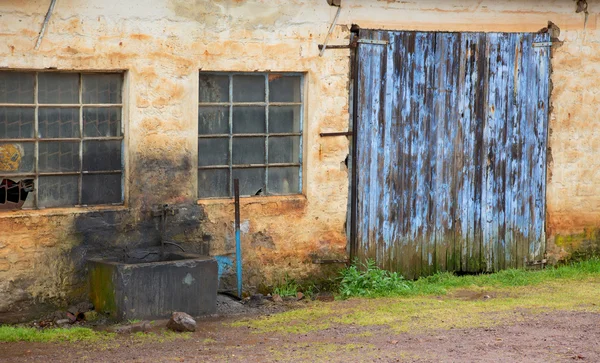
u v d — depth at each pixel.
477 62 11.38
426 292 10.60
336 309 9.76
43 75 9.11
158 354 7.90
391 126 10.94
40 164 9.17
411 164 11.10
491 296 10.39
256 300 10.06
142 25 9.41
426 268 11.33
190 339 8.48
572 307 9.69
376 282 10.60
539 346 7.90
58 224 9.15
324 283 10.73
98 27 9.17
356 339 8.38
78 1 9.04
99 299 9.19
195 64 9.75
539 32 11.75
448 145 11.31
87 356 7.84
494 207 11.67
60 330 8.67
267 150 10.46
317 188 10.59
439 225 11.34
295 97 10.56
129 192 9.53
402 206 11.09
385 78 10.85
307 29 10.36
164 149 9.66
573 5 11.91
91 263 9.27
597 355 7.58
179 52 9.64
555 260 12.14
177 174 9.77
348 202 10.80
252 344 8.30
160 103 9.59
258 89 10.35
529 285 11.02
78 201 9.39
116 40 9.27
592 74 12.13
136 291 8.91
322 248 10.68
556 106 11.95
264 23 10.10
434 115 11.20
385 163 10.94
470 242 11.56
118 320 8.91
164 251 9.75
